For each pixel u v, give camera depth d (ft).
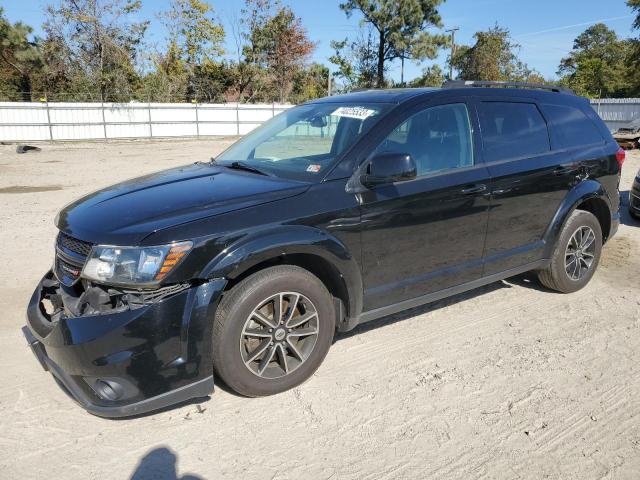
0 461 8.82
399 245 11.82
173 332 9.14
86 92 116.88
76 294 9.93
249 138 14.83
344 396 10.78
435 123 12.69
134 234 9.16
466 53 164.04
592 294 16.42
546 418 10.15
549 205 14.84
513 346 13.00
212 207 9.93
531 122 14.78
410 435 9.62
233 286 9.90
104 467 8.73
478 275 13.65
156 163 56.24
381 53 146.41
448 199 12.39
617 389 11.14
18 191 36.32
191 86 137.90
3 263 19.10
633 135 65.92
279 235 9.97
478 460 9.01
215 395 10.79
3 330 13.64
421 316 14.70
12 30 120.47
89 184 39.91
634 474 8.72
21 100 116.06
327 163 11.34
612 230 17.16
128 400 9.03
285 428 9.77
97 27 120.37
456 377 11.57
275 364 10.84
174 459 8.93
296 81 155.02
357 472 8.70
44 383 11.16
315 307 10.75
